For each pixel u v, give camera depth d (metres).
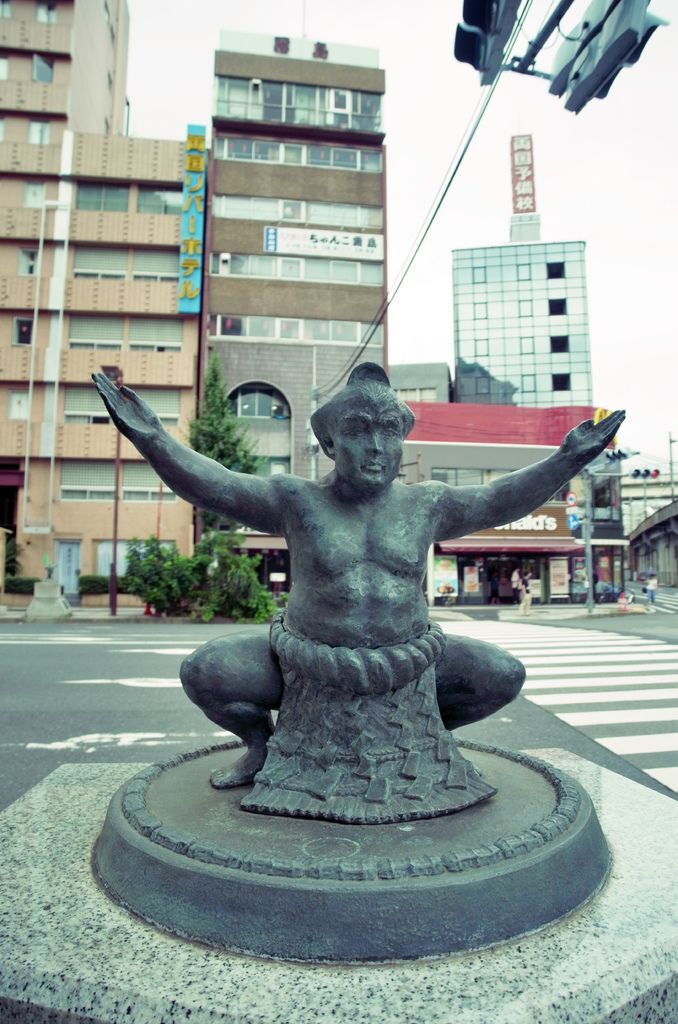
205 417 19.19
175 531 22.47
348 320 23.75
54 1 23.91
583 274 38.00
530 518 24.55
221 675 2.23
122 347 23.00
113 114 29.89
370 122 24.80
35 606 17.08
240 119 23.69
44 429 22.17
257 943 1.55
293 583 2.31
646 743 5.35
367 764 2.07
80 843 2.18
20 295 22.41
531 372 37.38
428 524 2.29
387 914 1.55
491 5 4.10
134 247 23.20
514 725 5.94
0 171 22.73
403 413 2.24
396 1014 1.35
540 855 1.74
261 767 2.32
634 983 1.49
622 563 25.36
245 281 23.33
